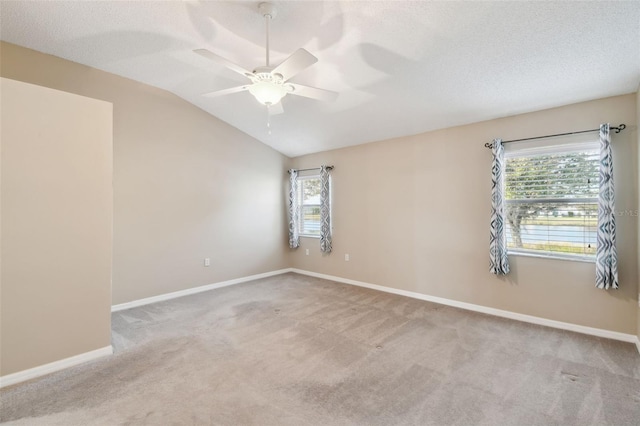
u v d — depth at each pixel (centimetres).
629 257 285
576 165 314
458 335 302
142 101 400
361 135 464
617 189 290
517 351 268
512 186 353
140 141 400
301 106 404
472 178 381
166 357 258
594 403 196
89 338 255
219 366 243
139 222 400
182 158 443
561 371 235
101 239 262
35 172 230
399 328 321
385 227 466
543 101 316
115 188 378
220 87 398
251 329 318
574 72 266
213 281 484
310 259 579
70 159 246
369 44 264
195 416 184
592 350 269
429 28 237
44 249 234
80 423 179
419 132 427
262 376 229
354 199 507
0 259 217
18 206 223
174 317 353
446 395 205
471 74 289
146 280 407
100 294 261
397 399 201
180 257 442
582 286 308
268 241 570
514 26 225
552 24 219
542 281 331
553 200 327
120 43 303
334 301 415
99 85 362
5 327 218
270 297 434
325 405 195
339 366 243
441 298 408
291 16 238
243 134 526
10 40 300
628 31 216
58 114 240
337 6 224
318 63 294
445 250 404
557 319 322
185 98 442
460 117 371
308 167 581
